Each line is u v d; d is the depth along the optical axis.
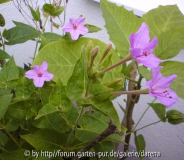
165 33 0.21
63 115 0.20
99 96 0.15
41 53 0.19
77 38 0.21
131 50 0.14
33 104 0.21
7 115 0.21
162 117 0.27
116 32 0.22
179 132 0.44
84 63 0.15
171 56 0.21
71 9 0.49
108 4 0.23
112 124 0.16
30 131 0.24
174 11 0.24
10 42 0.27
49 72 0.19
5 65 0.23
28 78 0.20
